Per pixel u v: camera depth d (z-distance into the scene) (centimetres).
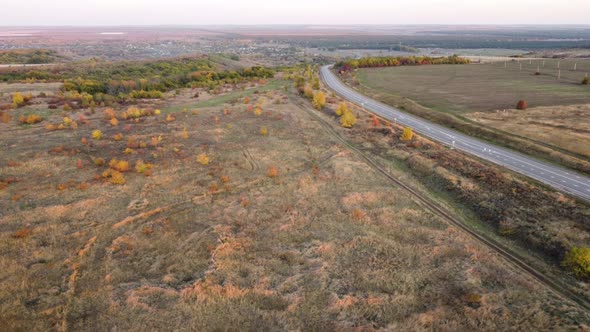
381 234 3853
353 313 2738
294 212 4291
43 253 3366
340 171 5503
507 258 3509
